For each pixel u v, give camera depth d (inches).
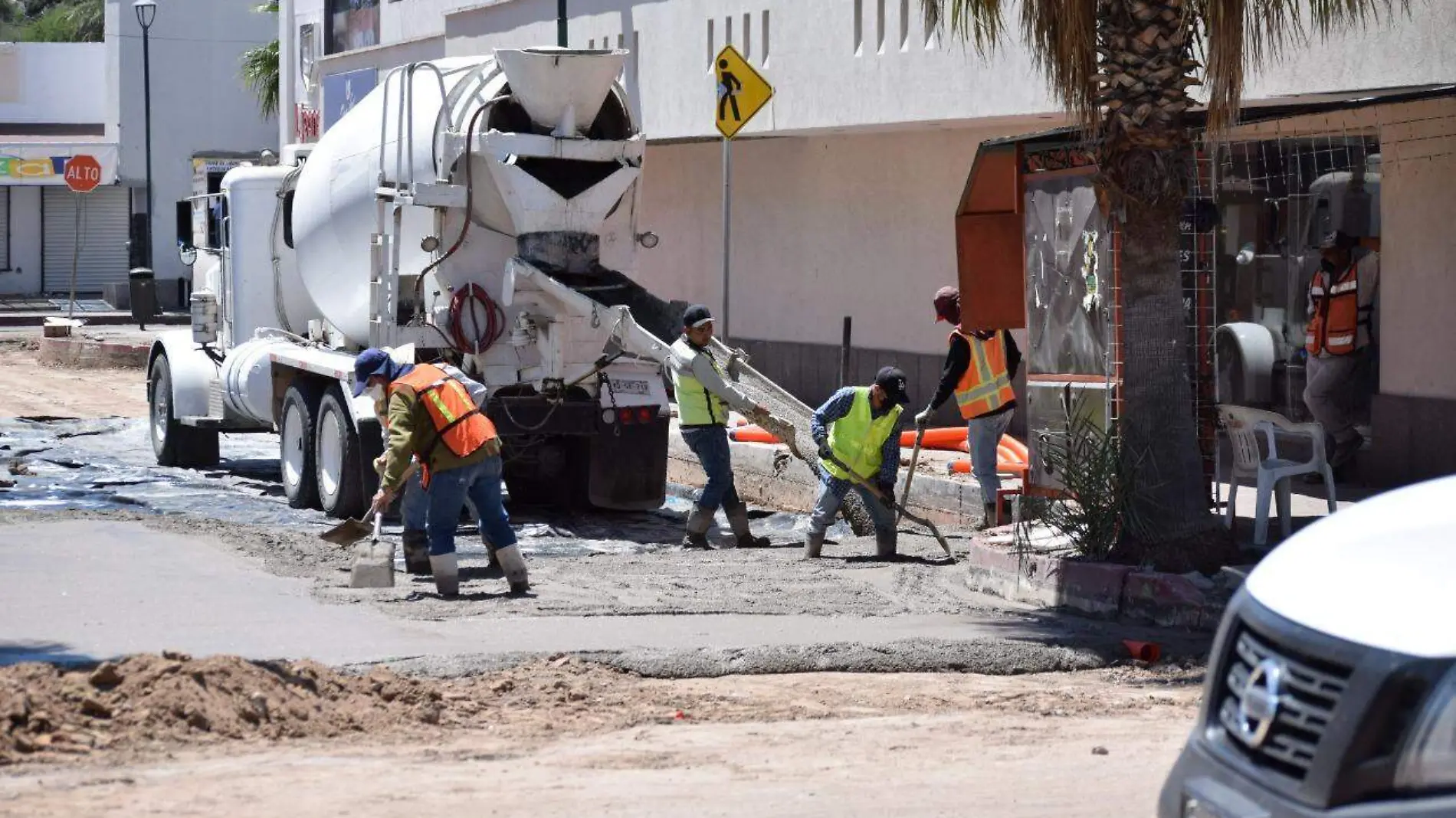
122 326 2910.9
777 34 1390.3
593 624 675.4
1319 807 255.6
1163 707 570.9
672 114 1542.8
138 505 1108.5
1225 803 273.9
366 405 1009.5
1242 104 983.0
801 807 414.9
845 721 540.4
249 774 447.5
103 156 3329.2
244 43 3432.6
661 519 1071.0
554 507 1109.7
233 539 895.1
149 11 3065.9
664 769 465.1
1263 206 1079.6
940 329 1376.7
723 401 936.3
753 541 960.3
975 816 405.7
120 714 498.9
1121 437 744.3
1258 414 744.3
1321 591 274.1
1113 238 774.5
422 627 658.8
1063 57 721.0
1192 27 732.0
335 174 1098.7
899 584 804.6
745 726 531.5
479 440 746.8
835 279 1512.1
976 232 876.0
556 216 1005.8
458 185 1001.5
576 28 1692.9
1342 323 993.5
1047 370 833.5
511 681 573.0
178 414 1282.0
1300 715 264.4
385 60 2230.6
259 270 1247.5
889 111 1259.2
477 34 1888.5
